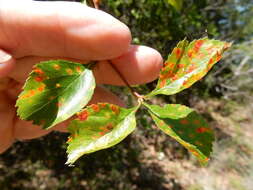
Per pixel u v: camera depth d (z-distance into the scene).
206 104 0.47
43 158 0.29
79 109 0.06
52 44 0.07
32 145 0.29
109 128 0.05
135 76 0.07
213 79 0.40
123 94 0.23
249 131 0.47
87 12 0.07
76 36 0.07
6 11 0.07
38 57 0.08
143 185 0.32
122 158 0.32
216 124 0.46
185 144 0.05
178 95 0.21
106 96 0.09
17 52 0.08
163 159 0.36
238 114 0.49
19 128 0.10
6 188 0.27
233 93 0.47
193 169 0.38
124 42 0.07
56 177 0.29
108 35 0.07
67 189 0.29
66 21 0.07
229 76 0.45
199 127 0.05
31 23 0.07
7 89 0.09
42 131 0.10
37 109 0.06
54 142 0.29
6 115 0.10
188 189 0.34
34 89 0.06
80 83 0.06
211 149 0.05
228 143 0.43
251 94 0.49
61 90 0.06
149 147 0.36
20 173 0.29
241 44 0.40
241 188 0.36
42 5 0.07
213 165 0.39
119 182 0.31
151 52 0.07
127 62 0.07
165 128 0.05
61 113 0.06
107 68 0.07
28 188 0.28
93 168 0.30
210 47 0.06
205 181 0.36
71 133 0.05
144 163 0.34
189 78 0.05
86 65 0.06
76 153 0.05
